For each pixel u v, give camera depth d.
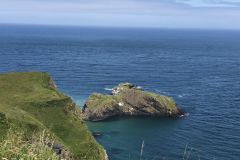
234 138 67.50
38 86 64.75
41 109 51.06
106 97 88.62
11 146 16.36
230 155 58.38
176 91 115.19
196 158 56.56
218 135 69.38
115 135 69.25
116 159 55.66
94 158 45.56
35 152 17.47
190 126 76.12
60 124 49.00
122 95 90.38
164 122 79.38
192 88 121.44
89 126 75.56
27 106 50.38
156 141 65.44
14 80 67.12
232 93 114.31
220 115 85.69
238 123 78.69
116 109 85.00
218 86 127.00
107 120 80.69
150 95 86.88
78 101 95.88
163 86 123.94
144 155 57.91
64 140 45.59
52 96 58.00
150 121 80.38
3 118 30.89
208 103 98.56
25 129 36.88
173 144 63.53
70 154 40.28
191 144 63.66
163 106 84.81
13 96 57.12
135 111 86.19
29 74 72.50
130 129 73.81
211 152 59.41
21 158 15.06
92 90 112.56
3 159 14.09
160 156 57.47
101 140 65.62
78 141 46.97
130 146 62.38
